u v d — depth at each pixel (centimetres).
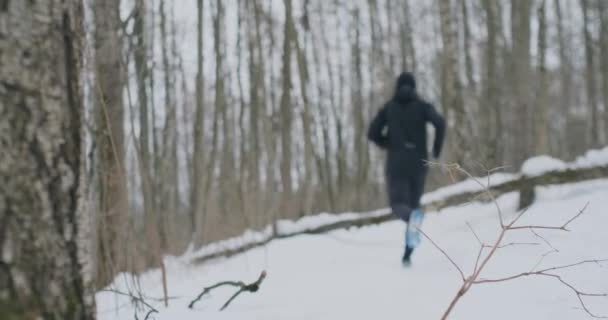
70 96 199
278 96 1820
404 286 378
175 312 339
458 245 511
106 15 460
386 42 2177
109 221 397
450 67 998
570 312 291
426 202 709
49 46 192
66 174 194
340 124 2105
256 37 1409
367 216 758
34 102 186
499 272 392
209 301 387
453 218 652
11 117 181
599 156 609
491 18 1484
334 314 315
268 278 478
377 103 2325
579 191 596
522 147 1625
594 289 328
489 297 331
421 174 477
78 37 206
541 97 1095
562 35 2117
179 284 515
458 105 978
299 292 390
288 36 1395
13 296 178
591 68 1955
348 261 520
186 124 1827
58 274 189
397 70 2177
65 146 195
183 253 1043
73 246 195
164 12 1402
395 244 600
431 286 370
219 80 1225
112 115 438
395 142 482
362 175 1959
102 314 365
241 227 862
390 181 480
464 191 684
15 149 181
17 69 183
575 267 379
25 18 186
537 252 434
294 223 790
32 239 183
